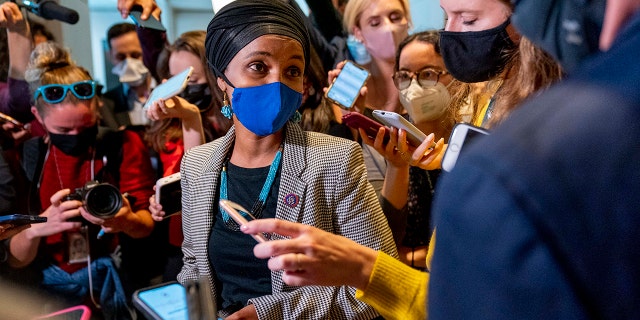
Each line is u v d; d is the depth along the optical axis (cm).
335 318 128
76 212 185
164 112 193
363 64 254
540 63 86
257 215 133
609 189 43
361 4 247
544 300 43
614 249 43
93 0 503
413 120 184
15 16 237
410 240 185
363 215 133
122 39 318
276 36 129
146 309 106
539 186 43
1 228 157
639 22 45
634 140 43
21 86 244
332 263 92
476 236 45
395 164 162
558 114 46
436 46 183
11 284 187
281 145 139
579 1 55
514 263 43
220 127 229
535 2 59
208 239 140
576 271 43
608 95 44
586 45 57
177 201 175
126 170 213
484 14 103
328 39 283
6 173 198
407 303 98
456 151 99
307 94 213
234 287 137
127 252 211
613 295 43
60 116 201
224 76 135
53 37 291
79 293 202
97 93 215
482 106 134
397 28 245
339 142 138
